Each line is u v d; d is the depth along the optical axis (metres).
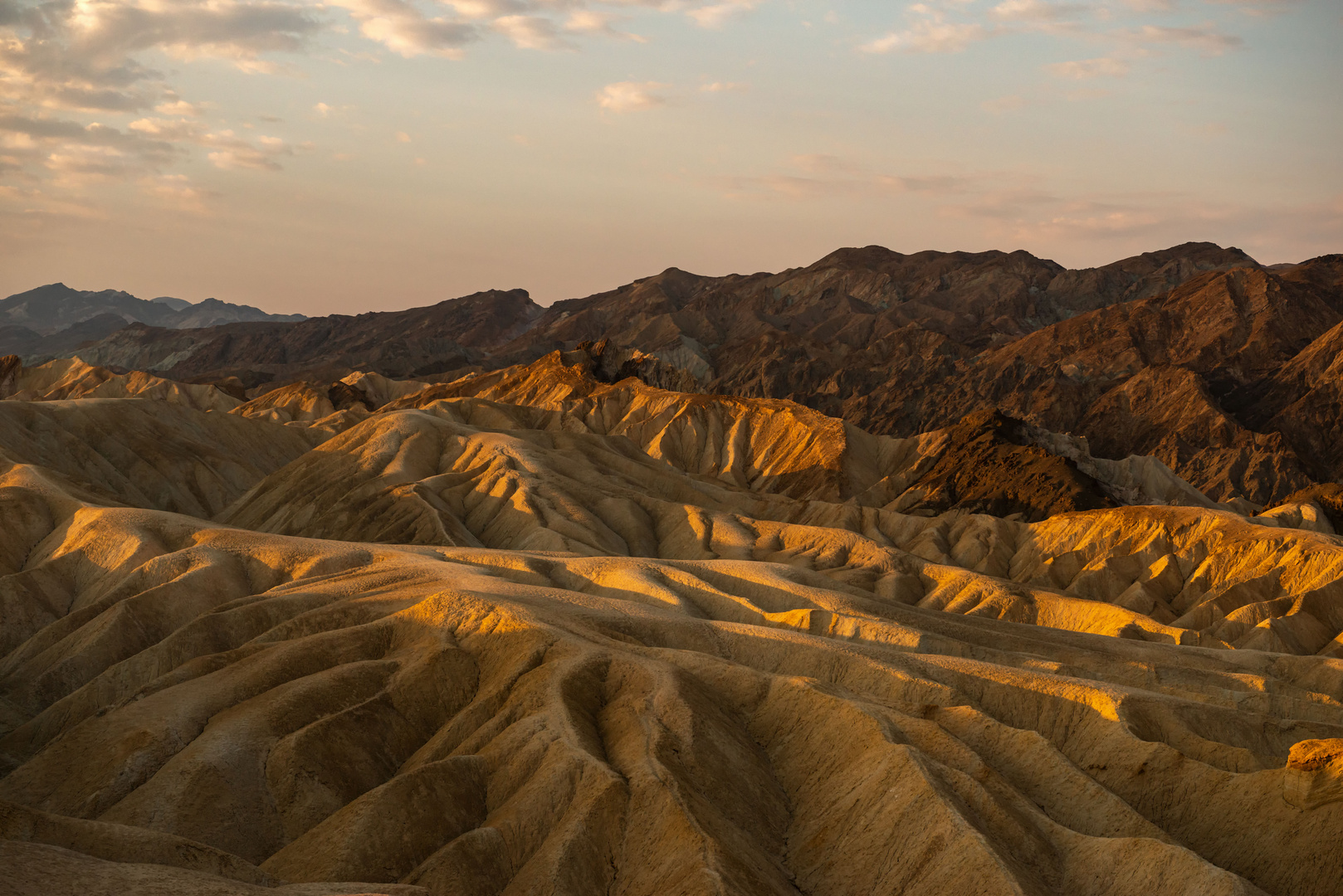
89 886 35.66
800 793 59.06
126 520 105.19
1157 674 79.44
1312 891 50.06
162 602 87.75
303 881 48.62
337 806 57.75
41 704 78.00
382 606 80.31
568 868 48.47
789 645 74.88
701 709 61.94
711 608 93.44
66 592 98.56
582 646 68.06
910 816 51.44
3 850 36.78
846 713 61.31
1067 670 77.38
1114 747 60.62
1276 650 108.19
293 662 70.12
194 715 63.34
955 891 46.69
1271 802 53.91
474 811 54.84
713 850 47.72
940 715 63.62
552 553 111.50
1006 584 118.81
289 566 97.75
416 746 64.62
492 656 69.81
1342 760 51.62
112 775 58.31
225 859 44.47
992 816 51.72
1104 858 49.69
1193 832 55.59
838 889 50.88
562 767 54.56
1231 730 64.56
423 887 44.12
